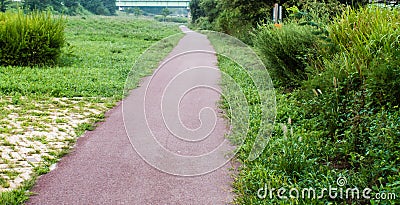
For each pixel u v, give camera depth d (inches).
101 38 944.3
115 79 391.5
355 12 303.9
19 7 557.6
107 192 162.7
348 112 207.6
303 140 192.7
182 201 155.3
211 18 1269.7
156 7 3262.8
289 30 325.1
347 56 247.6
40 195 159.8
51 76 390.0
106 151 206.8
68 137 228.8
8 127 243.4
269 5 759.1
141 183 170.6
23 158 197.0
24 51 472.1
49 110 284.2
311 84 249.0
